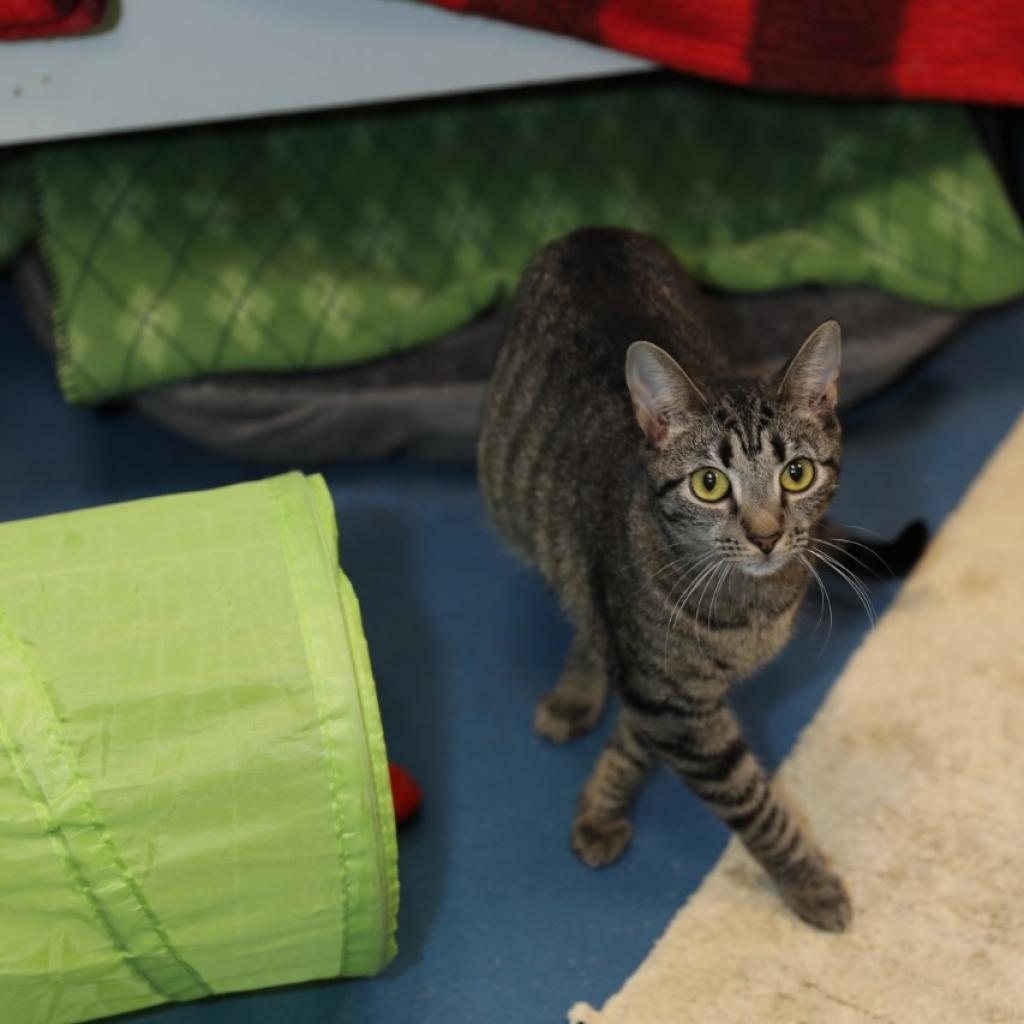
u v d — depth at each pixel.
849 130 2.48
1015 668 1.92
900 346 2.29
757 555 1.45
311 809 1.35
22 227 2.37
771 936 1.62
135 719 1.32
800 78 2.08
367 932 1.46
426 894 1.72
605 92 2.58
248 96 2.02
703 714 1.59
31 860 1.31
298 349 2.22
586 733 1.92
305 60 2.00
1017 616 2.00
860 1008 1.54
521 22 1.98
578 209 2.49
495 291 2.24
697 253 2.35
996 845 1.70
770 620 1.56
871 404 2.42
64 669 1.33
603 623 1.64
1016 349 2.52
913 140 2.43
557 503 1.72
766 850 1.62
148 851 1.32
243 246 2.32
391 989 1.62
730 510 1.46
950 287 2.32
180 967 1.42
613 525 1.59
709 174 2.53
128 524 1.46
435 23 1.99
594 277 1.82
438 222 2.46
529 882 1.73
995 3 2.04
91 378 2.18
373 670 2.02
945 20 2.05
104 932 1.36
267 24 1.96
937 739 1.84
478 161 2.51
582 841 1.75
